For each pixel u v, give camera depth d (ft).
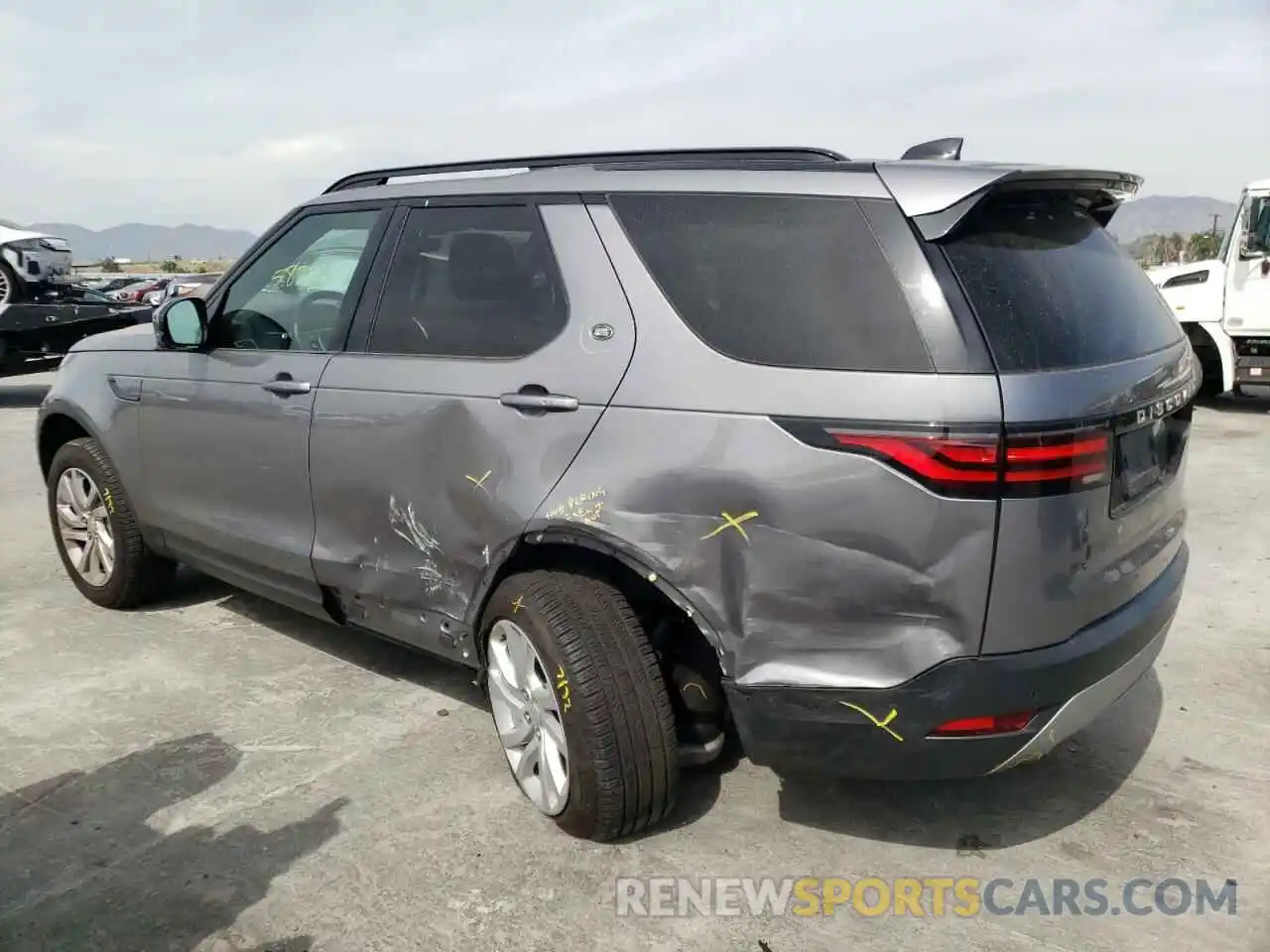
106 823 10.07
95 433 14.94
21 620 15.52
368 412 10.99
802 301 8.34
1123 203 10.09
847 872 9.30
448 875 9.23
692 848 9.64
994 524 7.62
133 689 13.05
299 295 12.39
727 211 8.93
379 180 12.33
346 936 8.45
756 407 8.25
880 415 7.77
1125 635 8.55
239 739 11.73
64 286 40.16
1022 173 8.16
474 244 10.55
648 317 9.02
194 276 62.54
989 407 7.57
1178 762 11.15
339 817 10.14
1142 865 9.37
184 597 16.51
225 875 9.25
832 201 8.47
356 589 11.57
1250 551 18.38
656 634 9.51
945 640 7.86
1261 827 9.93
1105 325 8.77
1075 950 8.29
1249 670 13.44
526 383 9.64
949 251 8.05
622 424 8.91
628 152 10.21
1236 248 33.63
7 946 8.34
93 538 15.66
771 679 8.38
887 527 7.80
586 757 9.07
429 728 11.99
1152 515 9.22
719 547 8.44
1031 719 8.08
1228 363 34.14
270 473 12.34
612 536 8.91
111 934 8.47
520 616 9.45
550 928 8.54
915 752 8.14
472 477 9.98
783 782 10.77
